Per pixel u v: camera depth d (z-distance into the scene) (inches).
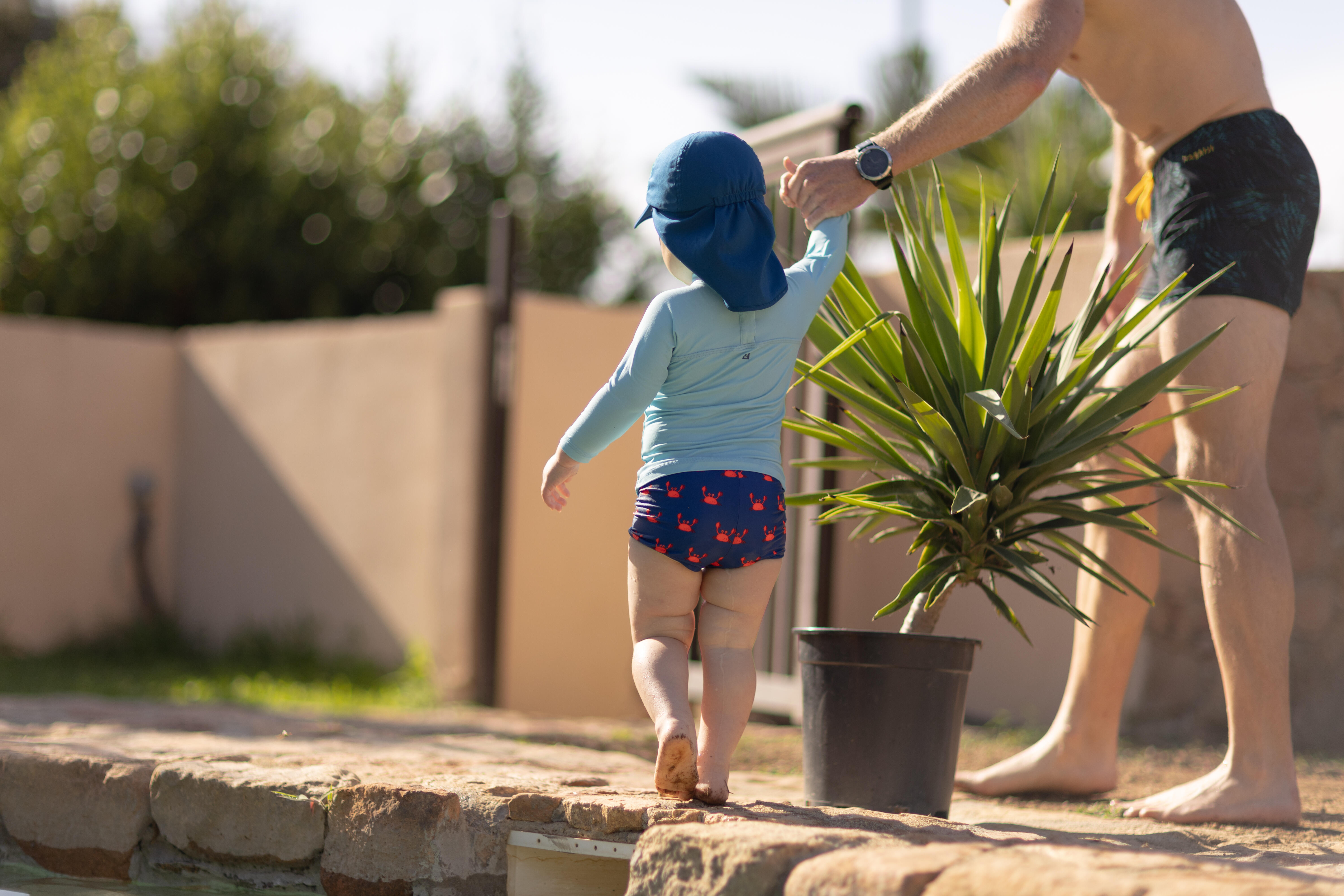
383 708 259.0
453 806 97.6
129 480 378.9
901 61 451.2
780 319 97.8
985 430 109.8
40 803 119.3
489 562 290.7
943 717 105.0
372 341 342.3
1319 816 119.3
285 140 577.9
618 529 306.3
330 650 341.7
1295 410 195.3
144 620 376.8
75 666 331.9
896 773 103.7
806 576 205.2
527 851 95.0
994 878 69.1
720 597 96.4
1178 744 185.8
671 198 97.5
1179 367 105.3
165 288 536.7
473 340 301.1
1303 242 118.5
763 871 77.5
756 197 98.3
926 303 112.9
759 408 96.8
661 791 92.1
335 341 350.3
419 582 324.2
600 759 141.9
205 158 548.1
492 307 299.9
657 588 95.7
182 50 563.8
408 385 333.4
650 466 96.3
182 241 540.4
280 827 105.3
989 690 218.8
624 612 305.1
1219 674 191.9
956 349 111.2
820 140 191.6
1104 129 353.1
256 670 322.3
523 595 293.9
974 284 210.1
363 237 601.6
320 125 596.7
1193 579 194.9
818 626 201.6
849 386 111.3
